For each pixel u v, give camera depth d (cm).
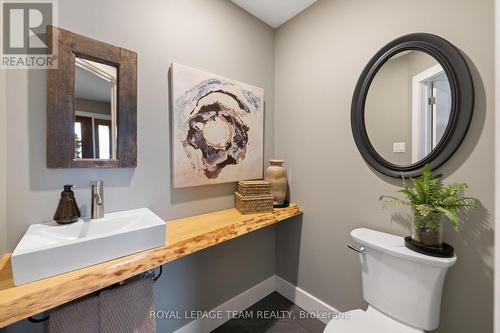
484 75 90
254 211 146
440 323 104
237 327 150
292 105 172
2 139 80
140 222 105
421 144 108
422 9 107
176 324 133
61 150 91
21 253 64
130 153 108
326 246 152
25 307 61
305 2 155
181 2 127
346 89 139
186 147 129
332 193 148
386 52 118
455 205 90
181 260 134
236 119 154
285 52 176
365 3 129
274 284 188
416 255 95
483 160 91
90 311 85
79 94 95
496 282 47
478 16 92
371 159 126
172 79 122
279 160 165
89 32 98
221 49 147
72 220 90
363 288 117
